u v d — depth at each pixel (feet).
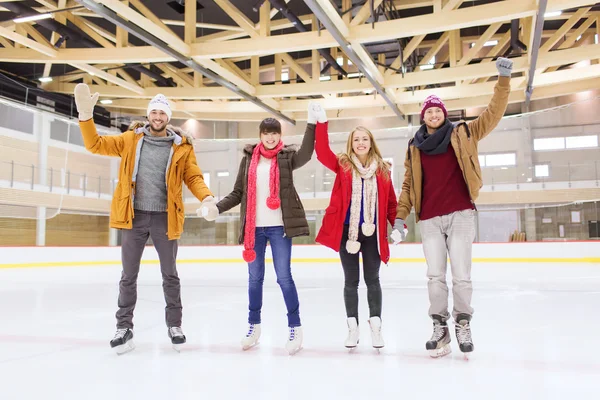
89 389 5.56
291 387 5.60
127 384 5.75
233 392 5.42
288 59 40.11
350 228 7.47
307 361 6.86
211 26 35.76
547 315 11.09
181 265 33.35
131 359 7.06
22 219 50.90
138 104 50.06
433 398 5.18
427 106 7.34
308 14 34.83
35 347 8.01
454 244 7.05
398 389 5.50
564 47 37.60
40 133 47.98
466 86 41.11
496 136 38.70
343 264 7.68
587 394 5.31
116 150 7.55
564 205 36.88
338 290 16.99
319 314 11.51
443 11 26.05
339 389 5.51
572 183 35.94
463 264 7.01
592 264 29.01
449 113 53.62
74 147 51.08
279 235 7.59
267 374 6.17
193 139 8.12
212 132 60.70
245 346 7.63
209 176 38.70
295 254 33.96
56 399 5.20
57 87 48.91
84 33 34.55
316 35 28.53
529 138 40.45
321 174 35.58
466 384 5.69
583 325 9.79
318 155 7.68
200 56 30.76
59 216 53.88
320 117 7.48
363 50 30.55
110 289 18.60
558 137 43.78
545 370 6.33
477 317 10.82
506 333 8.96
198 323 10.23
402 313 11.50
